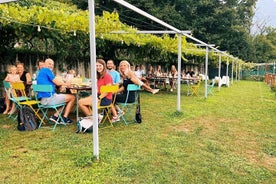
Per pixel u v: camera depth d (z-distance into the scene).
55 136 4.96
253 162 3.96
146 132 5.36
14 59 8.81
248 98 11.25
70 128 5.55
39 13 6.65
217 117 7.02
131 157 3.99
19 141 4.65
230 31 29.16
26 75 7.12
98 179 3.27
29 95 6.93
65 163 3.72
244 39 31.67
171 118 6.72
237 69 25.30
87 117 5.43
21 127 5.31
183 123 6.23
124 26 8.91
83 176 3.34
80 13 7.84
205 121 6.52
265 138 5.15
